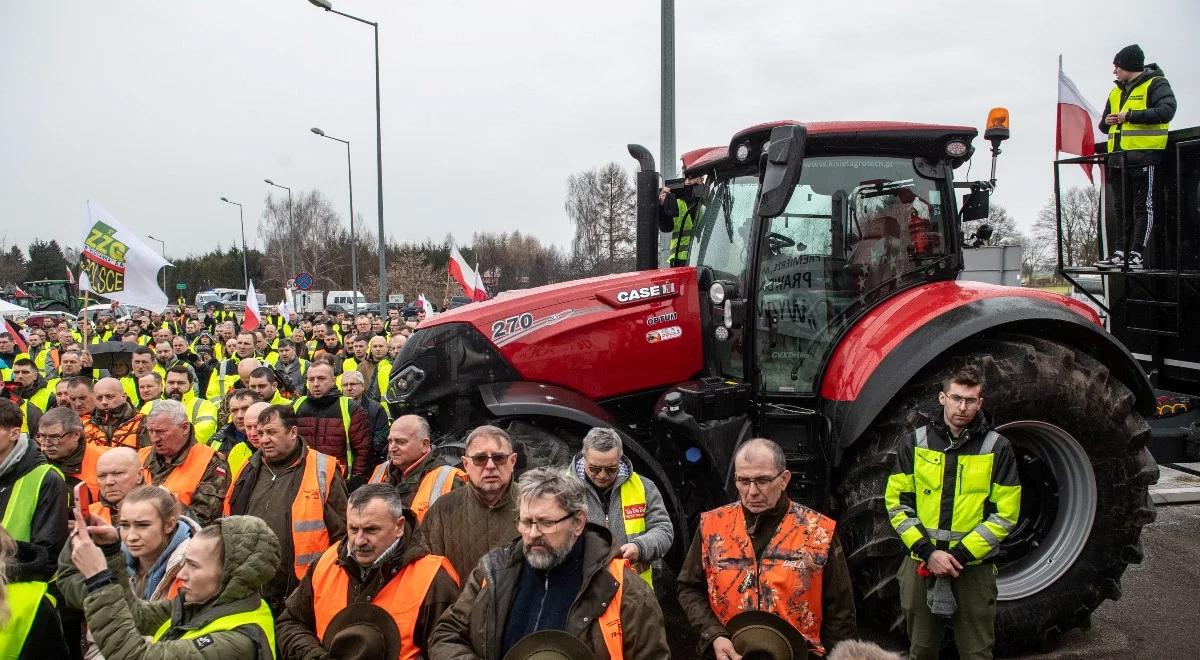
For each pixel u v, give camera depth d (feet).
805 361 15.96
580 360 16.44
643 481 13.20
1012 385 14.19
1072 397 14.51
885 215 16.30
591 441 12.52
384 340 30.40
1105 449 15.05
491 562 9.73
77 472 15.84
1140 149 17.58
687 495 16.01
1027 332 15.81
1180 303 17.88
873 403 14.28
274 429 13.93
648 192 17.99
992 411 14.24
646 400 17.10
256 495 14.14
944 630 12.89
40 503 12.94
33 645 10.18
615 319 16.57
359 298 137.49
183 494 15.47
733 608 10.83
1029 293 15.79
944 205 16.60
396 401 16.69
